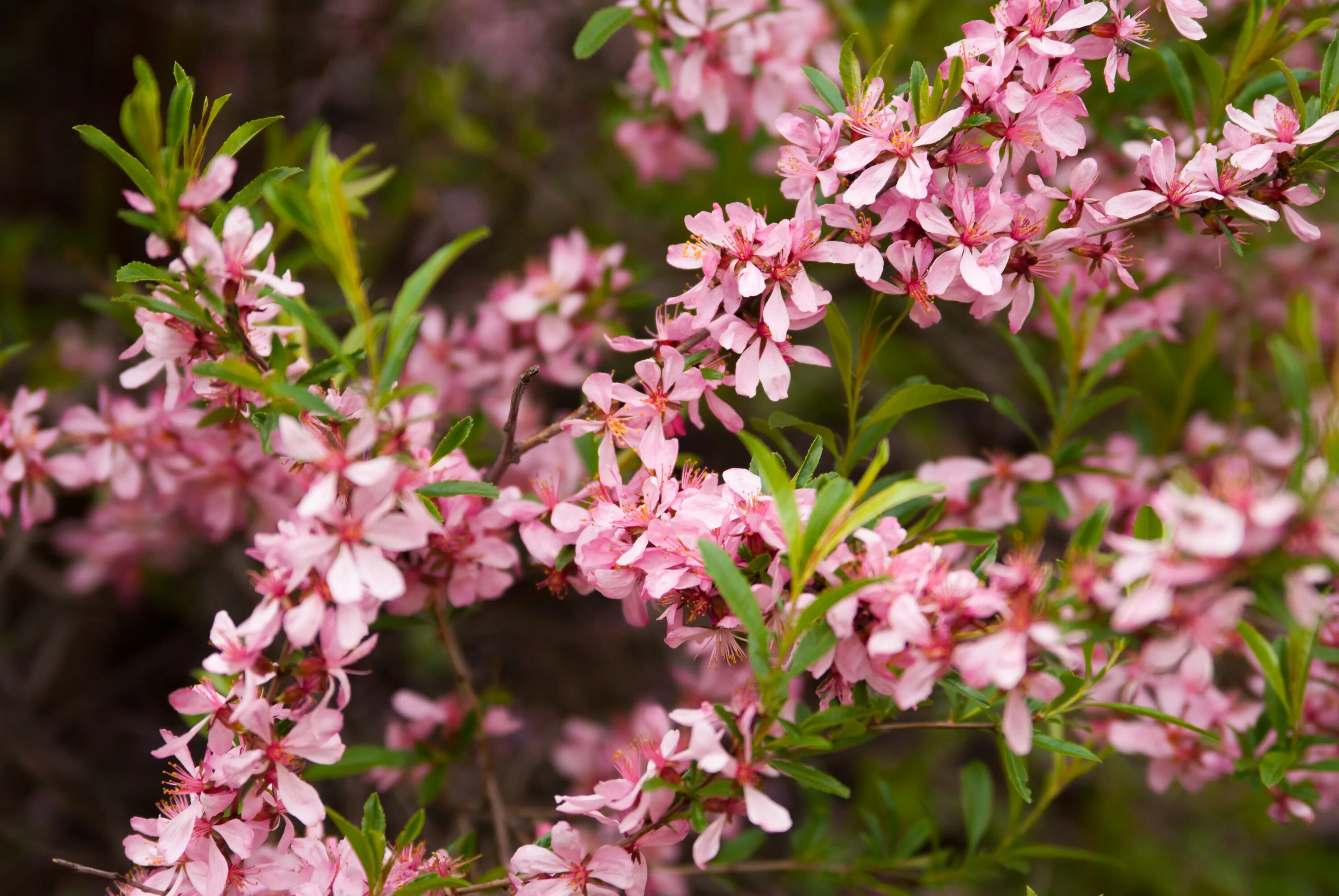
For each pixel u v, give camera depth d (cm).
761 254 79
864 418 82
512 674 139
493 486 77
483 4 158
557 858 78
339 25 143
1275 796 87
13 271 123
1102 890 122
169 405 80
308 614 76
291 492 94
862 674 76
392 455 75
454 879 78
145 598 138
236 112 146
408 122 134
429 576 85
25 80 141
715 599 78
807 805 134
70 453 93
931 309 80
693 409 81
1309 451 77
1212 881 124
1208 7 92
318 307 126
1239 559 72
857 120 79
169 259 89
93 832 131
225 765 77
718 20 92
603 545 79
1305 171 81
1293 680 81
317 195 75
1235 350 112
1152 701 88
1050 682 74
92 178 136
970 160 80
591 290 100
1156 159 80
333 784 113
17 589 144
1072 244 80
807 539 75
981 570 78
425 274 75
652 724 90
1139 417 99
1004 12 80
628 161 130
